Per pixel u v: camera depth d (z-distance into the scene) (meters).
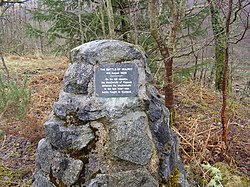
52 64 8.90
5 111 3.73
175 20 3.05
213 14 3.31
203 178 2.90
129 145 2.09
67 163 2.11
